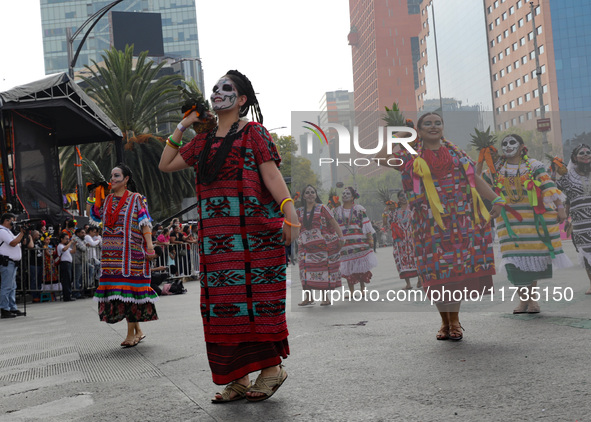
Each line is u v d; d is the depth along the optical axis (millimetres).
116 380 4578
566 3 85062
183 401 3727
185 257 20109
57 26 161875
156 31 81750
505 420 2936
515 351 4594
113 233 6359
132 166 32281
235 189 3604
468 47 82250
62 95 19375
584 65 85125
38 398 4184
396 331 6043
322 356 4961
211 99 3719
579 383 3523
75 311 11750
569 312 6117
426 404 3297
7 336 8227
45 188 20016
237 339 3555
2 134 17203
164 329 7484
